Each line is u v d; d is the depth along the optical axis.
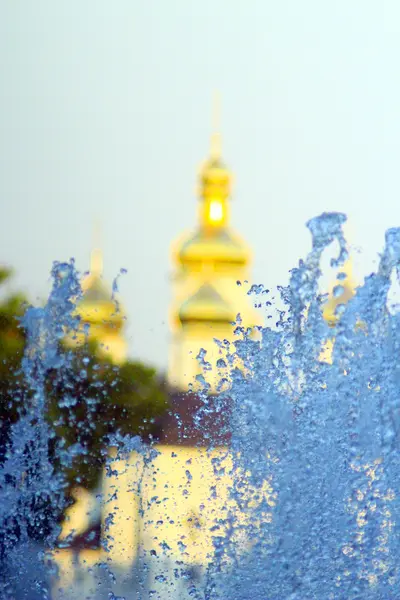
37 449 12.66
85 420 17.77
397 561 10.38
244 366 12.02
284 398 11.63
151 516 13.20
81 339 13.27
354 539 10.54
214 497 11.81
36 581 11.33
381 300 11.38
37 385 12.77
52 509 12.53
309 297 11.77
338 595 10.36
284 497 11.02
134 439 13.88
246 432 11.70
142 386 20.47
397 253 11.39
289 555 10.61
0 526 12.15
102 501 13.27
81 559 12.13
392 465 10.79
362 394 11.20
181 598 11.05
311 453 11.20
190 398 20.05
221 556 10.73
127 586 11.35
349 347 11.36
